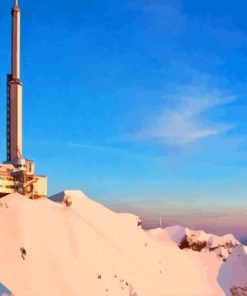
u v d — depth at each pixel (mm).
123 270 193125
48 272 154250
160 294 197625
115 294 168625
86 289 158750
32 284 142375
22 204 184625
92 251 187375
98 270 177125
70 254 175000
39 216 184625
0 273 140375
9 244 157250
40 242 168500
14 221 171000
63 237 182875
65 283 153875
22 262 151625
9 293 124875
